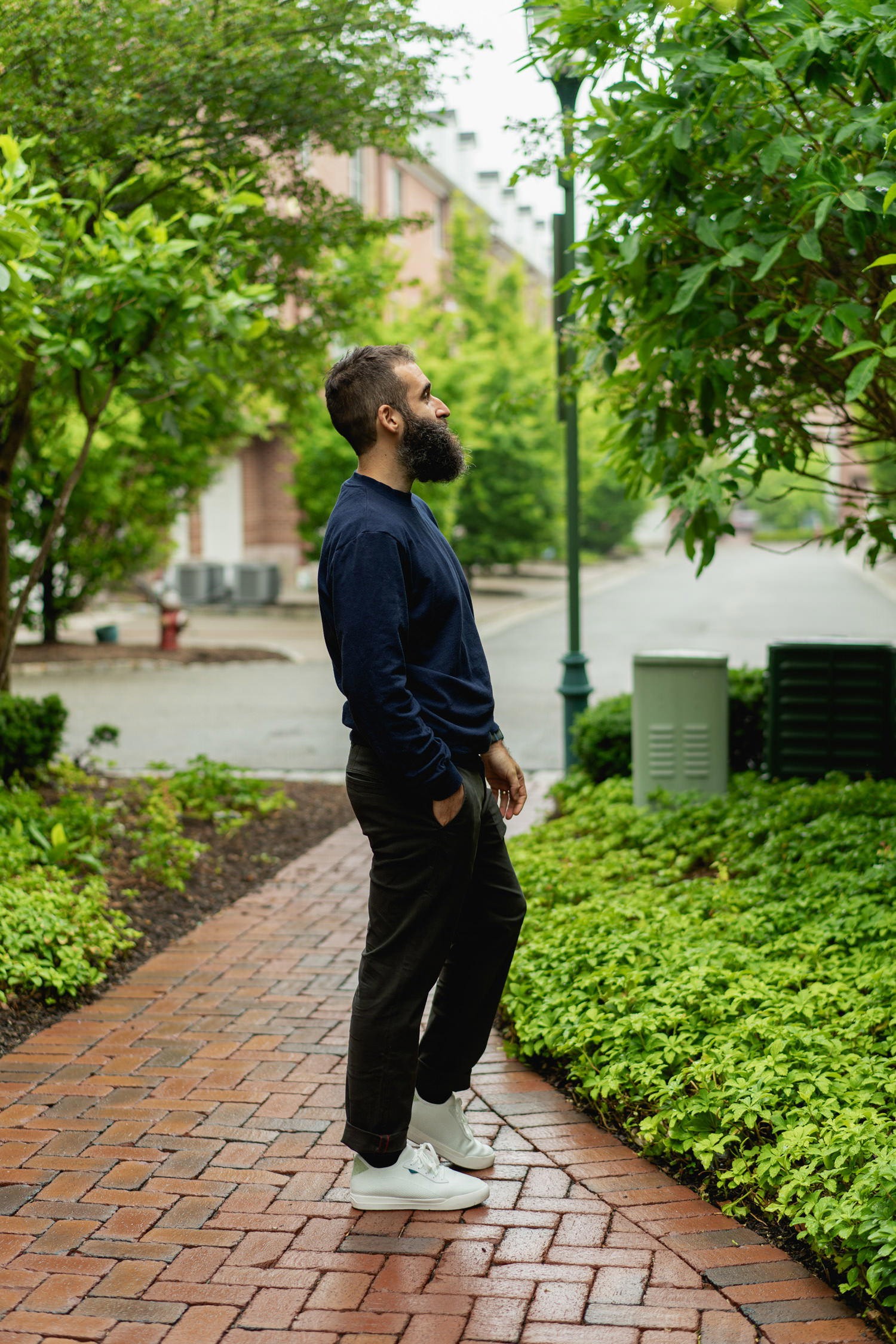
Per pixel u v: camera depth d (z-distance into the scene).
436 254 38.25
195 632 22.83
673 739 7.07
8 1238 3.03
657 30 4.57
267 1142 3.53
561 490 28.75
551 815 7.90
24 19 5.83
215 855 6.91
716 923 4.71
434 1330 2.65
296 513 32.44
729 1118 3.20
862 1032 3.61
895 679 7.39
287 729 12.15
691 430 5.66
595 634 20.19
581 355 6.60
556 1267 2.88
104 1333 2.65
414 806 2.96
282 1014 4.55
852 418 5.71
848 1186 2.90
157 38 6.33
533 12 4.92
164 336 6.35
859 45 4.12
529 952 4.56
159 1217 3.13
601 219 4.91
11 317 5.24
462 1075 3.33
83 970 4.77
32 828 6.22
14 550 17.91
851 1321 2.65
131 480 17.55
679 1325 2.65
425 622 2.98
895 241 4.39
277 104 6.95
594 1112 3.71
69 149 6.50
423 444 2.99
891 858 5.09
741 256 4.35
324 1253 2.95
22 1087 3.91
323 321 8.91
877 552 6.10
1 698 7.80
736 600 26.97
